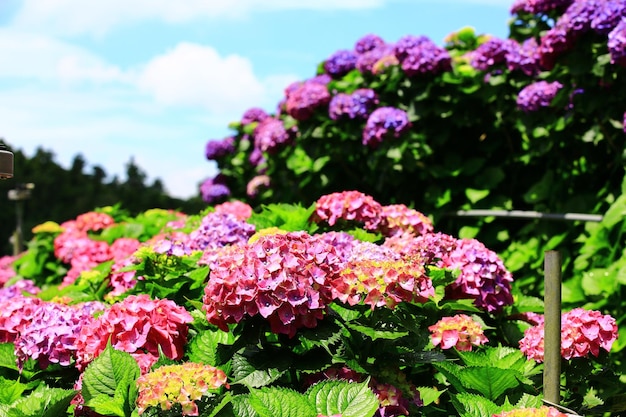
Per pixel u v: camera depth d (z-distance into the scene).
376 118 5.29
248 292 2.46
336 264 2.62
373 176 5.86
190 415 2.28
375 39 6.48
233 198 8.16
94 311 3.25
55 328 2.87
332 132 5.88
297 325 2.52
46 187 24.55
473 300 3.20
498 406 2.48
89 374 2.48
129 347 2.68
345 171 6.07
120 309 2.73
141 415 2.34
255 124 7.81
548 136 4.90
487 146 5.52
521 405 2.52
